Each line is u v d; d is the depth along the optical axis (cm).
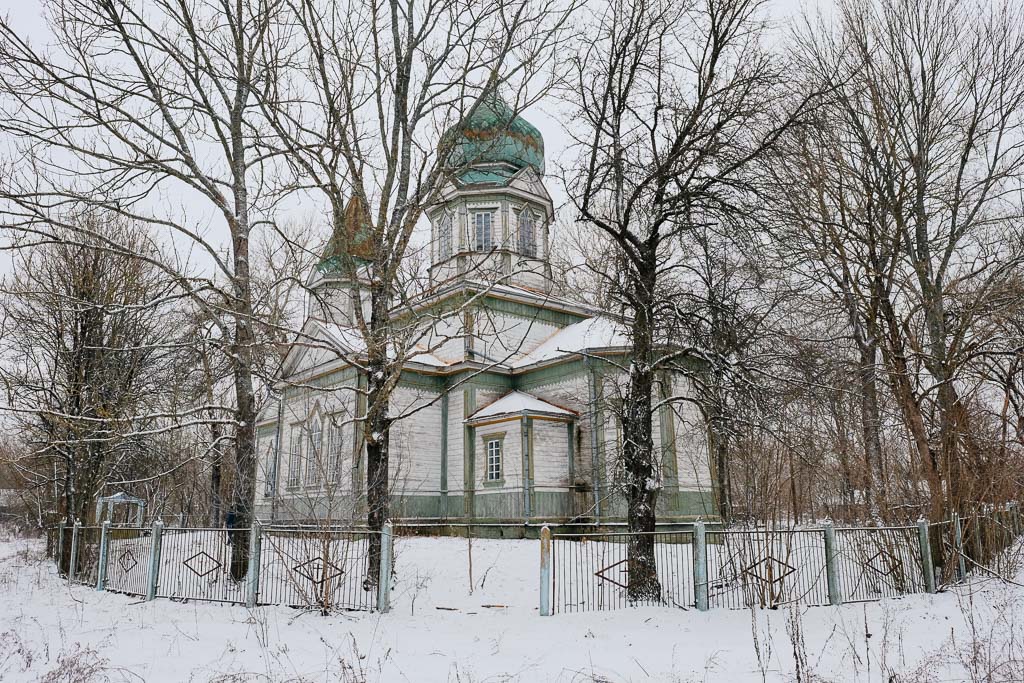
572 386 2631
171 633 1085
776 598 1249
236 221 1666
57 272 2230
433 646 1004
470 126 1741
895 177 2008
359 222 1612
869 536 1386
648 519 1378
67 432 1908
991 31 2022
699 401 1499
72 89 1473
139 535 1606
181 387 2178
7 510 5459
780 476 1419
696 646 988
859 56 2052
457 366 2792
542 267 3119
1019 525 1717
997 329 1773
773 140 1395
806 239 1931
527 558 1853
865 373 1858
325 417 2914
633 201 1418
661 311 1502
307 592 1327
